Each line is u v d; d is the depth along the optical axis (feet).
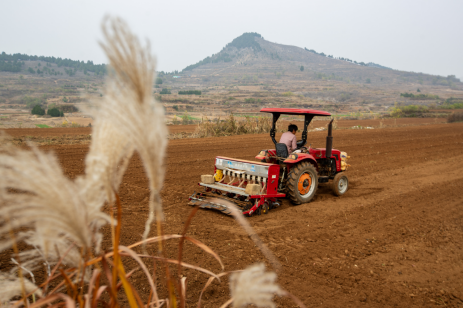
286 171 22.79
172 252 14.29
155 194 4.21
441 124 119.55
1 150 3.82
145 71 3.75
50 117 179.22
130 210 20.10
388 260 14.35
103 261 5.66
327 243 16.11
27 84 645.92
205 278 12.03
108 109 3.76
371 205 22.93
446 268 13.70
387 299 11.09
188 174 31.27
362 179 31.60
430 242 16.49
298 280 12.23
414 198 24.88
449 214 21.11
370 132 81.30
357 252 15.11
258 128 76.33
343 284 12.08
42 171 3.71
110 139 4.57
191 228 17.56
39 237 4.78
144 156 3.96
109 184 4.70
